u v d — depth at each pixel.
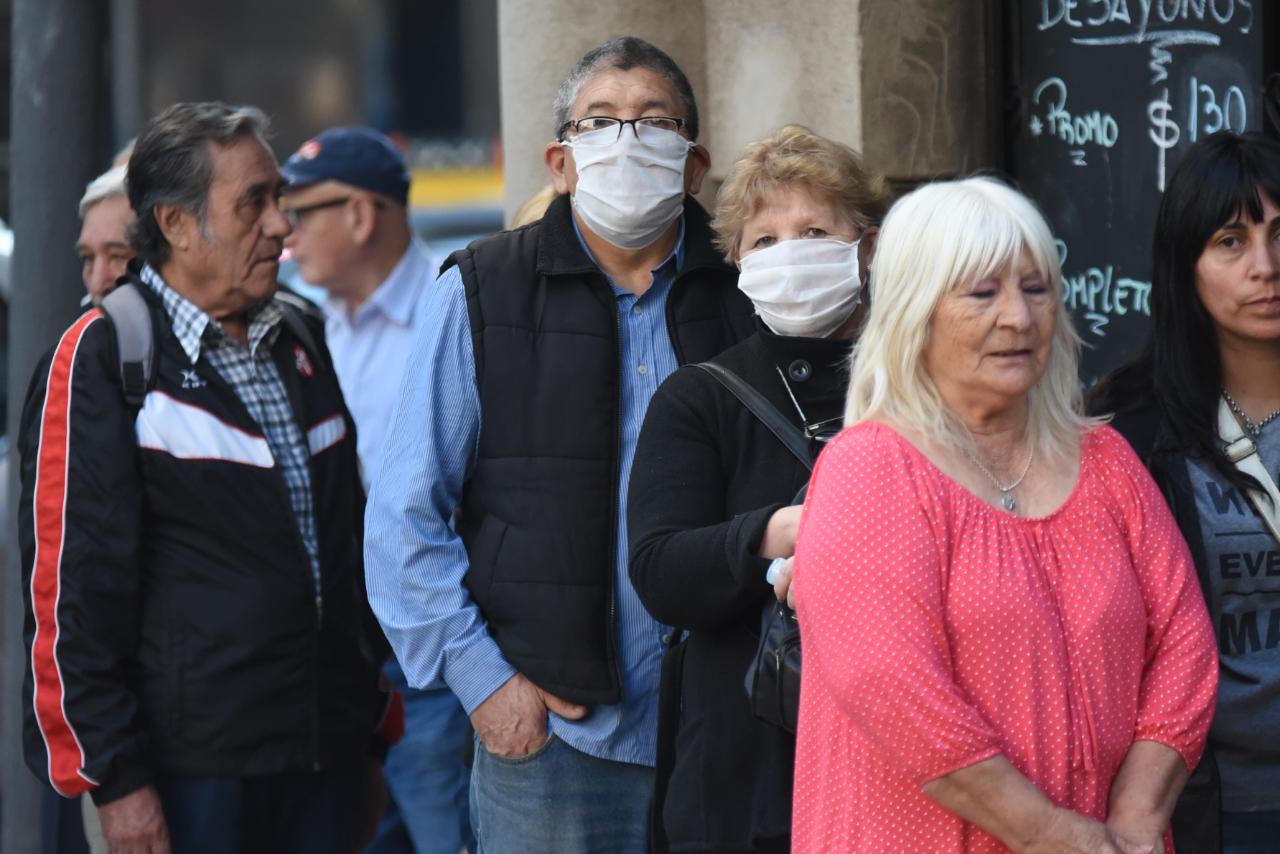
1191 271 9.53
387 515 10.53
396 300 16.88
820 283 9.66
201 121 11.35
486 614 10.55
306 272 16.89
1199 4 12.01
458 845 15.64
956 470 7.84
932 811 7.65
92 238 13.38
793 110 13.50
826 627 7.64
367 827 12.62
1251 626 9.43
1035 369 7.83
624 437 10.59
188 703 10.98
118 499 10.71
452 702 15.63
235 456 11.11
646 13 14.44
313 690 11.44
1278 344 9.49
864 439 7.86
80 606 10.61
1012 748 7.56
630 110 10.43
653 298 10.84
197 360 11.20
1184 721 7.85
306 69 81.12
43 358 11.11
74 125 14.38
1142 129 12.41
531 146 14.91
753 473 9.62
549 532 10.38
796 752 8.24
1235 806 9.44
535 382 10.50
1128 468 8.16
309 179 16.61
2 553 18.36
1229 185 9.28
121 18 69.06
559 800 10.48
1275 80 11.38
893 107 12.99
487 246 10.87
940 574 7.65
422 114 84.19
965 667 7.62
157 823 10.77
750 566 8.84
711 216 11.21
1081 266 12.90
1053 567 7.83
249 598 11.08
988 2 13.14
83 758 10.57
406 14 83.62
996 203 7.80
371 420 16.80
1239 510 9.42
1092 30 12.67
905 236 7.89
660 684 9.84
